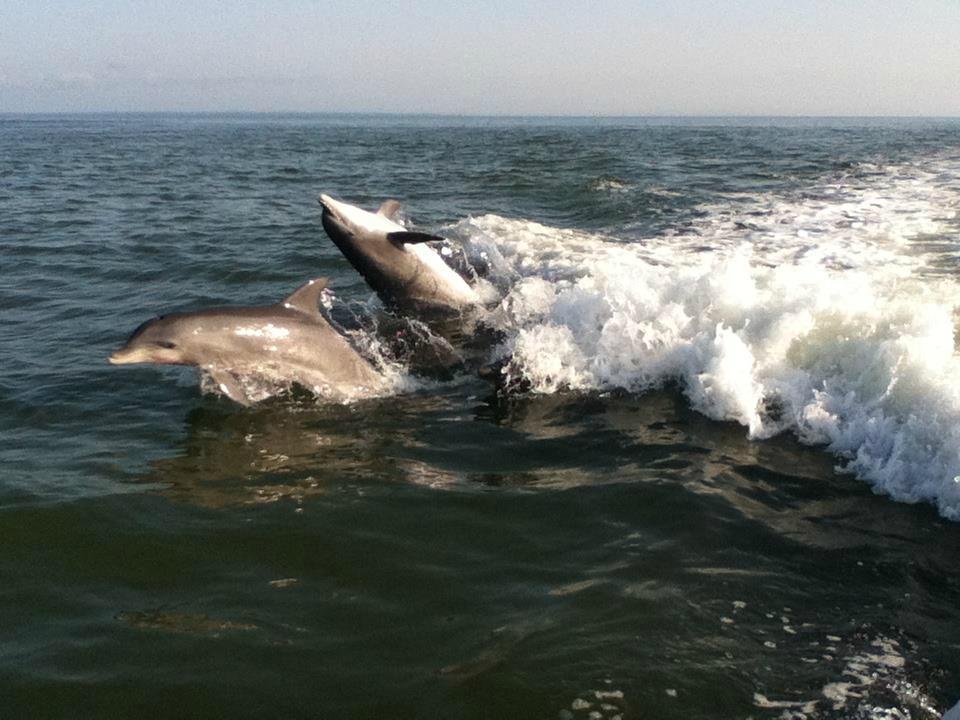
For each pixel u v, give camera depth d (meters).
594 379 8.20
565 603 4.72
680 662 4.21
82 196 24.80
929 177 23.58
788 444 6.71
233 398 7.95
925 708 3.92
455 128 122.75
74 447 7.00
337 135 83.94
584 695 3.98
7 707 3.97
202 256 14.47
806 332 7.68
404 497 6.09
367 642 4.42
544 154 44.00
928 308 7.57
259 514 5.85
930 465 5.88
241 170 35.31
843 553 5.18
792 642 4.36
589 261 12.47
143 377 8.62
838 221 15.62
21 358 9.25
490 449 6.96
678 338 8.26
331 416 7.75
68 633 4.54
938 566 5.04
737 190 21.95
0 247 15.66
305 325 8.35
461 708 3.91
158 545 5.44
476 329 10.28
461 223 16.41
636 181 25.55
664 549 5.28
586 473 6.42
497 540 5.47
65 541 5.48
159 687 4.10
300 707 3.94
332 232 10.92
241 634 4.50
